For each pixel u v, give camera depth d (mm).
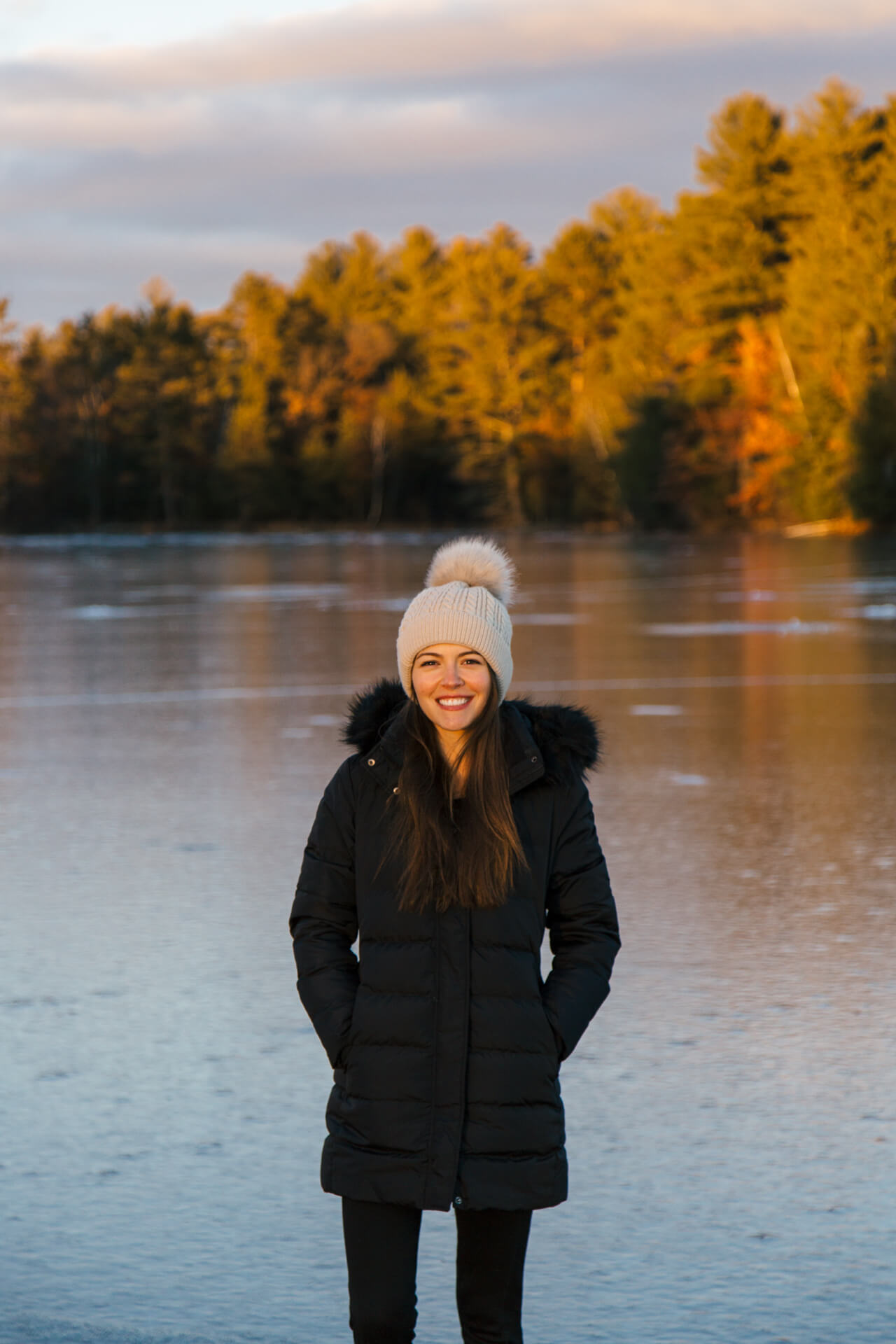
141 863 8953
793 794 11016
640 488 97500
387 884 3316
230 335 132000
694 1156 4812
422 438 123625
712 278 95750
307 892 3418
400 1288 3270
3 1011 6266
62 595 38656
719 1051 5715
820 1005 6227
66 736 14352
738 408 92438
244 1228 4398
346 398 125562
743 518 92375
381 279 141750
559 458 118500
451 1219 4555
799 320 87812
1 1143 4977
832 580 40531
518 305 117438
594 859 3398
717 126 96938
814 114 89625
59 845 9500
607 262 123875
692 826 9914
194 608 32812
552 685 17922
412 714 3377
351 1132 3283
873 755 12766
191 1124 5121
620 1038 5875
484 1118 3232
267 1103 5297
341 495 124125
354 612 30875
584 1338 3783
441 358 124188
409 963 3277
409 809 3283
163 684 18547
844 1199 4512
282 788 11414
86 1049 5824
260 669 20047
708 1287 4020
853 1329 3807
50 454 120625
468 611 3350
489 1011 3252
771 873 8562
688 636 24281
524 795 3361
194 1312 3934
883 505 80000
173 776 12008
